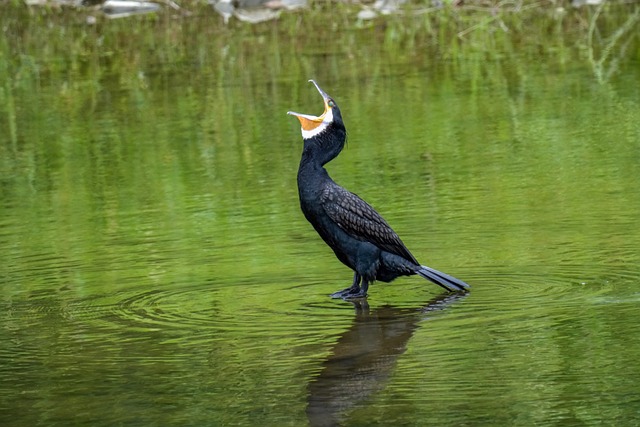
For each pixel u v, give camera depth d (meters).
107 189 29.47
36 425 14.00
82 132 35.72
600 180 27.44
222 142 33.75
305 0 55.47
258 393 14.76
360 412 13.98
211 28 51.56
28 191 29.88
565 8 52.22
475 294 19.08
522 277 19.95
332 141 20.41
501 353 15.84
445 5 53.59
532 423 13.42
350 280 20.44
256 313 18.47
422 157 30.83
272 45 47.41
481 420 13.56
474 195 26.67
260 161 31.48
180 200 27.84
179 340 17.14
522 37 47.00
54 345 17.08
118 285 20.58
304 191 20.19
